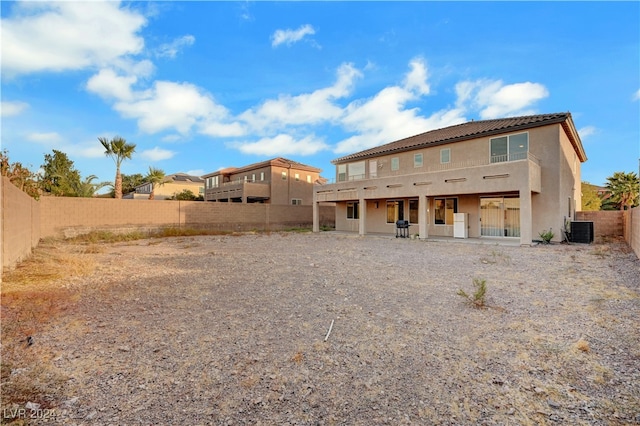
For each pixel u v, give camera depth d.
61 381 3.05
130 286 7.05
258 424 2.44
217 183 42.81
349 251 13.29
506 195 17.55
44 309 5.25
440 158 20.08
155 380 3.09
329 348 3.86
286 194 37.69
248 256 11.86
